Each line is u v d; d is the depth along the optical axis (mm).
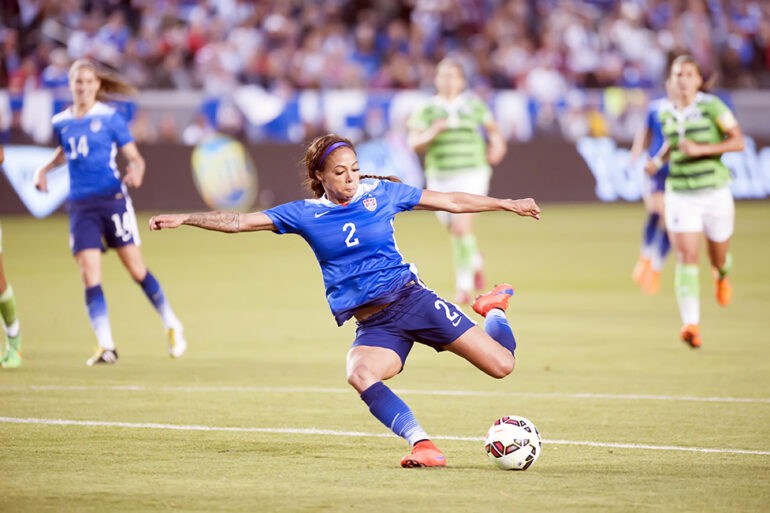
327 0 111562
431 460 19734
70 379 30094
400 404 20078
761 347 35531
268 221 20672
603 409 25891
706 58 112562
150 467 19875
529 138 99000
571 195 97438
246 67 99500
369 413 25500
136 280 33562
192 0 106938
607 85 109188
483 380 30047
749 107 103688
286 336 38438
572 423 24250
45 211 87438
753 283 53219
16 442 22156
